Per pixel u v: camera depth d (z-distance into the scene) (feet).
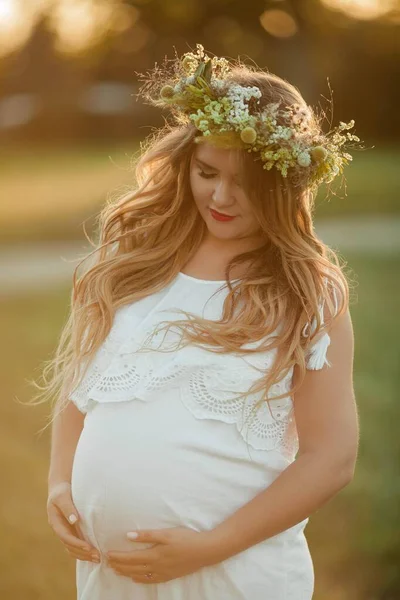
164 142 9.32
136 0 142.51
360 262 46.11
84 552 8.47
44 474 18.52
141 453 8.17
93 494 8.42
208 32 144.46
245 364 8.04
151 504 8.14
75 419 9.23
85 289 9.20
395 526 15.51
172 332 8.34
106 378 8.40
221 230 8.49
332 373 8.15
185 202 9.14
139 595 8.34
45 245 55.36
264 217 8.30
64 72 138.92
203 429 8.12
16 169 94.94
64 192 74.59
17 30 140.26
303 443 8.23
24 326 33.81
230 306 8.41
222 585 8.10
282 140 8.02
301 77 123.54
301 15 130.00
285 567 8.32
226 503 8.13
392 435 20.25
